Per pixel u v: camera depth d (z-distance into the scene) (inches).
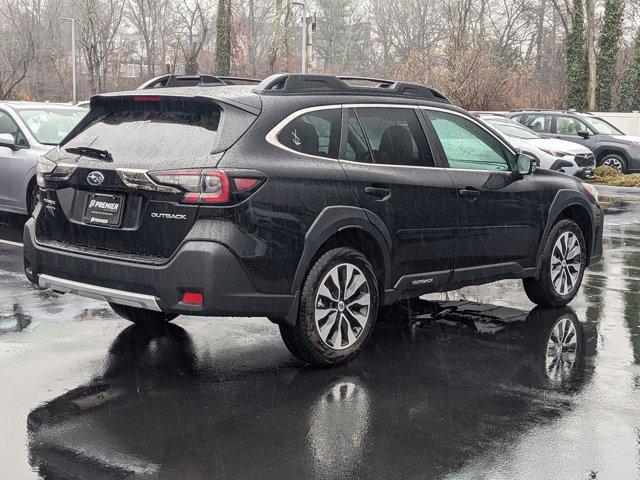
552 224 267.4
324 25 2844.5
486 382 194.1
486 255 244.5
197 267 177.9
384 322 252.5
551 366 207.9
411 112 229.3
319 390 185.8
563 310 272.8
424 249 223.6
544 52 2374.5
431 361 210.8
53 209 204.5
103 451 149.4
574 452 153.2
